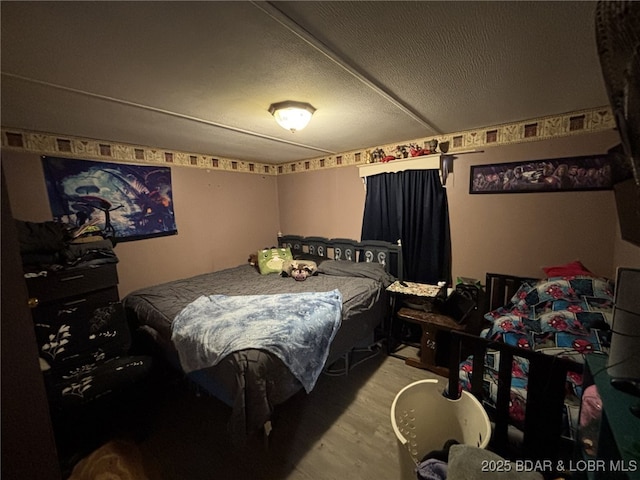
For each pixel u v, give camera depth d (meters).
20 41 1.02
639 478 0.60
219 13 0.91
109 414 1.72
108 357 2.12
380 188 3.19
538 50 1.19
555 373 1.10
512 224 2.47
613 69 0.49
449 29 1.04
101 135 2.41
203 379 1.89
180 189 3.22
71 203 2.43
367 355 2.69
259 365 1.46
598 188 2.06
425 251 2.92
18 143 2.16
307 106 1.79
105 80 1.38
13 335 0.71
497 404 1.29
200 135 2.49
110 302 2.18
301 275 2.93
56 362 1.88
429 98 1.74
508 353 1.23
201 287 2.76
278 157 3.76
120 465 1.56
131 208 2.81
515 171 2.39
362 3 0.89
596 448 0.85
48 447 0.79
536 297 1.92
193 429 1.83
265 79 1.42
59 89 1.46
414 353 2.69
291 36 1.06
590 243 2.13
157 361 2.31
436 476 1.02
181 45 1.10
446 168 2.74
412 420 1.43
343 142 2.95
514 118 2.23
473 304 2.34
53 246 1.94
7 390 0.71
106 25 0.96
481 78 1.46
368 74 1.39
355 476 1.47
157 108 1.79
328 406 2.00
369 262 3.18
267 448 1.61
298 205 4.15
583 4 0.91
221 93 1.58
